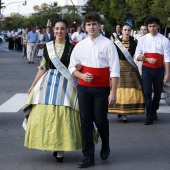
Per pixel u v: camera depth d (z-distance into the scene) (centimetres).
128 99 964
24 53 2986
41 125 646
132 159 707
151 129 919
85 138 652
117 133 878
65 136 645
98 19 638
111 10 4250
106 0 4722
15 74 1905
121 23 4188
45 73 680
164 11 2981
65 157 706
